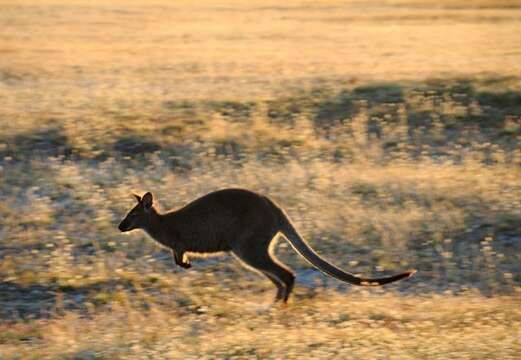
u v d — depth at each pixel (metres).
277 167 46.47
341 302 31.03
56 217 39.25
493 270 34.91
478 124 53.97
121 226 30.67
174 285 32.91
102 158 47.41
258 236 30.19
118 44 86.38
